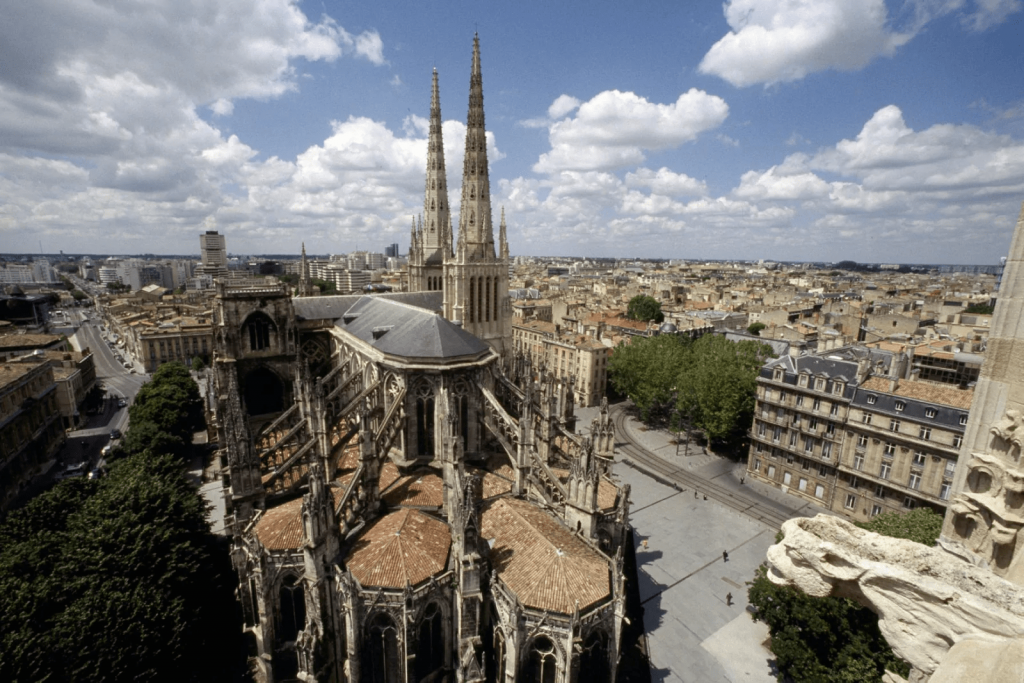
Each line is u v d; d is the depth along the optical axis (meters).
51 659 36.69
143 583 46.34
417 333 60.38
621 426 133.25
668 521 85.31
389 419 53.75
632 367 133.00
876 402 82.69
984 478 18.53
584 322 194.38
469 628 41.12
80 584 43.53
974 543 18.92
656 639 58.50
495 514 49.69
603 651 41.91
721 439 116.69
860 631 43.25
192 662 46.62
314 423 58.22
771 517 87.38
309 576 41.53
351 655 39.22
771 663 55.38
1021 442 16.98
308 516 40.50
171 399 107.31
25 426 97.50
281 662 46.53
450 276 89.94
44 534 50.62
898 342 152.12
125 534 48.94
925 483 77.62
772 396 98.19
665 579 69.50
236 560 48.53
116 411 143.75
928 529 46.38
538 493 55.12
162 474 69.00
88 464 103.81
